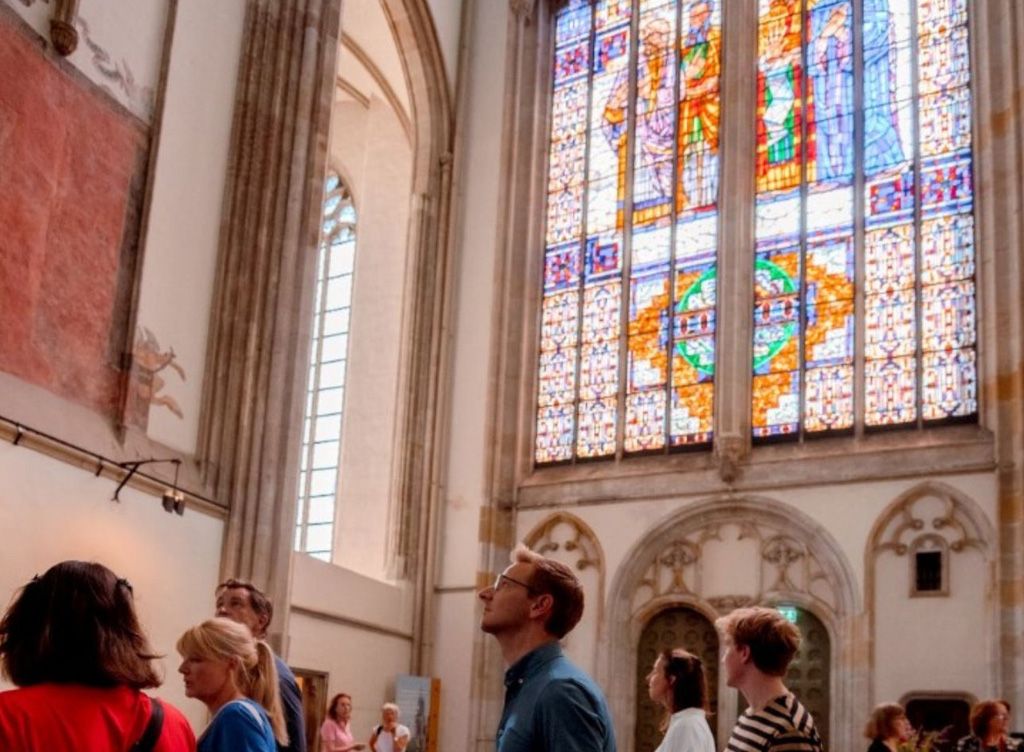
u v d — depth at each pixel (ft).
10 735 10.41
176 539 52.85
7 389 44.47
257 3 63.57
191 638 17.02
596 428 77.82
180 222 56.54
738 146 76.43
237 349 58.65
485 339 81.15
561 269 82.48
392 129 92.43
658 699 24.99
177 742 11.74
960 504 64.23
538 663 14.42
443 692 75.56
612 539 73.92
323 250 96.02
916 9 73.92
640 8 84.43
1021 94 66.33
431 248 83.87
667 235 78.59
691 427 74.23
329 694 68.23
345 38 89.15
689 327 75.92
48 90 48.14
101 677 11.07
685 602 70.85
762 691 17.58
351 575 71.46
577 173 83.82
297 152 62.85
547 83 86.94
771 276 73.92
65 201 48.75
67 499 46.44
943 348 67.72
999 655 60.18
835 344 70.90
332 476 89.04
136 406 51.90
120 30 53.16
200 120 58.65
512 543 77.25
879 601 65.10
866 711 63.46
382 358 85.81
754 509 69.87
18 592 11.68
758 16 79.15
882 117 73.26
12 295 45.37
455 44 87.35
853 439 68.85
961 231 68.90
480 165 85.20
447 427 80.79
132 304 52.49
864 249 71.61
